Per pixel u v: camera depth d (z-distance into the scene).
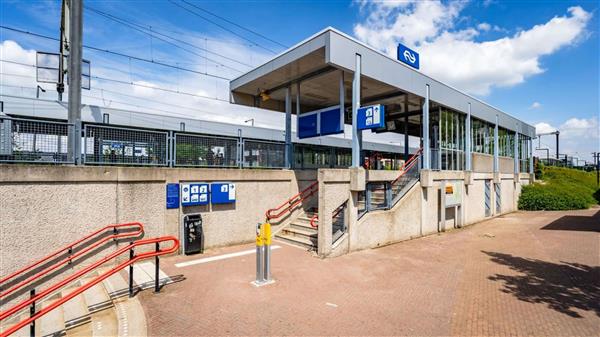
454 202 13.56
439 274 7.06
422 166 12.55
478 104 16.45
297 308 5.19
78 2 7.27
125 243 7.22
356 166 9.21
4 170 5.65
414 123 18.39
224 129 17.61
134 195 7.37
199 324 4.61
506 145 21.22
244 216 9.46
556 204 20.12
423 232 11.58
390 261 8.04
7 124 6.00
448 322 4.78
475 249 9.55
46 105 12.01
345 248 8.59
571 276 6.98
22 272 5.60
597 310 5.21
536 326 4.66
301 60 9.98
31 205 5.97
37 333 4.69
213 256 8.05
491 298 5.71
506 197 19.66
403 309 5.22
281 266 7.40
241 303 5.33
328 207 8.20
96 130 7.05
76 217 6.50
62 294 5.89
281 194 10.45
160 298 5.48
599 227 13.44
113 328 4.61
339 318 4.86
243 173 9.38
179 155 8.34
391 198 10.53
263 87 12.64
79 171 6.51
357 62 9.45
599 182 30.66
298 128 11.65
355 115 9.41
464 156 15.88
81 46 7.29
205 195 8.49
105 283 6.09
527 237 11.53
